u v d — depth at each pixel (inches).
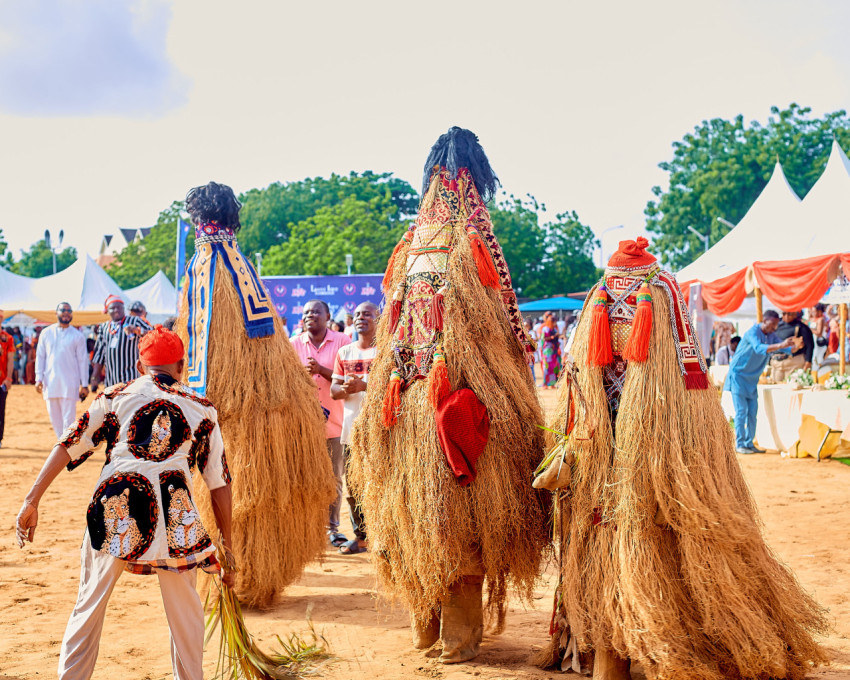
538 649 204.4
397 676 184.9
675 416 172.1
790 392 535.2
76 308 1323.8
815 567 273.9
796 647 171.3
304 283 879.1
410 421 193.2
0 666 190.1
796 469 486.3
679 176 2608.3
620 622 170.4
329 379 324.8
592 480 178.2
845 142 2450.8
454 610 196.1
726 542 167.5
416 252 208.1
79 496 437.7
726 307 642.2
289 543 241.0
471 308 198.5
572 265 3065.9
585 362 182.7
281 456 236.2
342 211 2864.2
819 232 600.4
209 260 246.5
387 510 196.2
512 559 191.9
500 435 189.8
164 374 163.8
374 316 319.9
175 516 154.3
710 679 163.8
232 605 169.6
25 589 261.3
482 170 212.8
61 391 565.6
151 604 248.1
